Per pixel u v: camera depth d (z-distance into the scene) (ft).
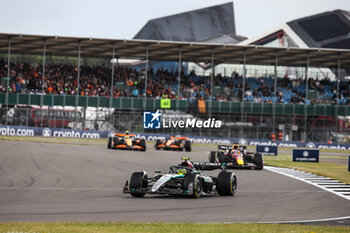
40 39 624.18
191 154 422.00
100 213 126.62
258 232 102.47
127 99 651.25
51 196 162.09
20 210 127.85
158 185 158.81
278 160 410.31
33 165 266.57
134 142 425.69
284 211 148.56
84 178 223.51
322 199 187.11
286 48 643.04
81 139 588.91
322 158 480.23
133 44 641.40
